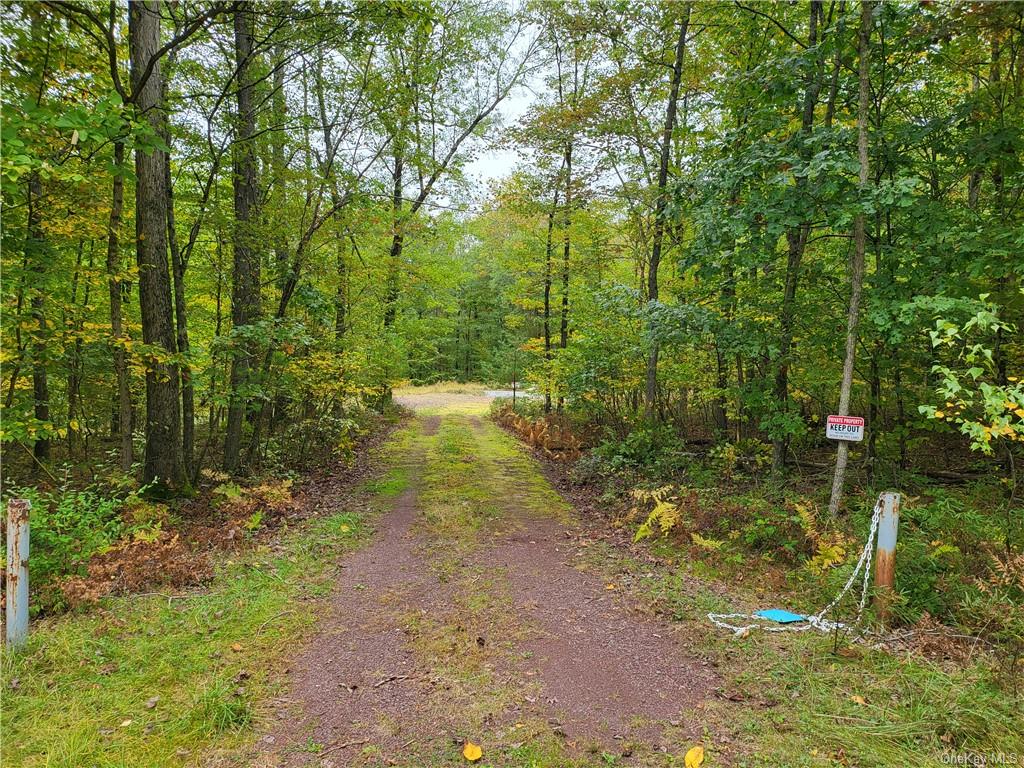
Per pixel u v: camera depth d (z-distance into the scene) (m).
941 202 6.06
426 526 6.32
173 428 6.54
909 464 7.52
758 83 6.42
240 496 6.59
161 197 6.21
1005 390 3.18
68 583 3.82
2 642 3.20
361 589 4.48
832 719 2.68
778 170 5.91
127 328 7.66
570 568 5.07
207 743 2.54
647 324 7.68
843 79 6.40
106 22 5.78
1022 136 5.39
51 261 5.59
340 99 8.68
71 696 2.82
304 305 9.43
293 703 2.88
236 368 7.59
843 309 6.46
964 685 2.80
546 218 13.93
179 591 4.20
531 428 13.09
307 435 9.80
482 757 2.47
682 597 4.30
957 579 3.85
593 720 2.76
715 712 2.80
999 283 5.98
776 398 6.80
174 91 7.07
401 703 2.90
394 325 14.73
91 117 3.71
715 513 5.92
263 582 4.46
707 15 8.55
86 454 8.84
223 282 8.48
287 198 8.71
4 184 3.48
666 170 9.62
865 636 3.48
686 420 12.48
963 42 6.09
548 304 14.86
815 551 4.80
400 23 7.05
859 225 5.55
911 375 6.68
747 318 6.93
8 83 4.66
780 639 3.54
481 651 3.47
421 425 15.05
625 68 9.77
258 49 6.67
